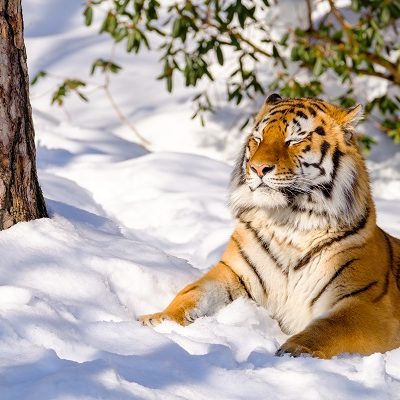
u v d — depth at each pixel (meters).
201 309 9.09
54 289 8.23
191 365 6.78
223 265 9.70
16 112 8.84
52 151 16.03
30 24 23.69
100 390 5.89
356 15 21.16
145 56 22.45
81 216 10.95
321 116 9.45
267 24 20.38
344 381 6.71
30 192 9.15
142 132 19.59
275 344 7.85
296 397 6.41
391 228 13.36
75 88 18.59
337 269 9.19
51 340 6.88
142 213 13.64
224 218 13.52
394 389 6.77
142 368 6.59
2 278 8.10
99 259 9.02
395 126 18.88
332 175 9.32
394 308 9.31
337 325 8.52
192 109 20.27
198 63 17.41
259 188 9.13
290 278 9.42
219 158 18.94
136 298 9.06
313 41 19.81
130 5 23.17
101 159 15.93
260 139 9.46
